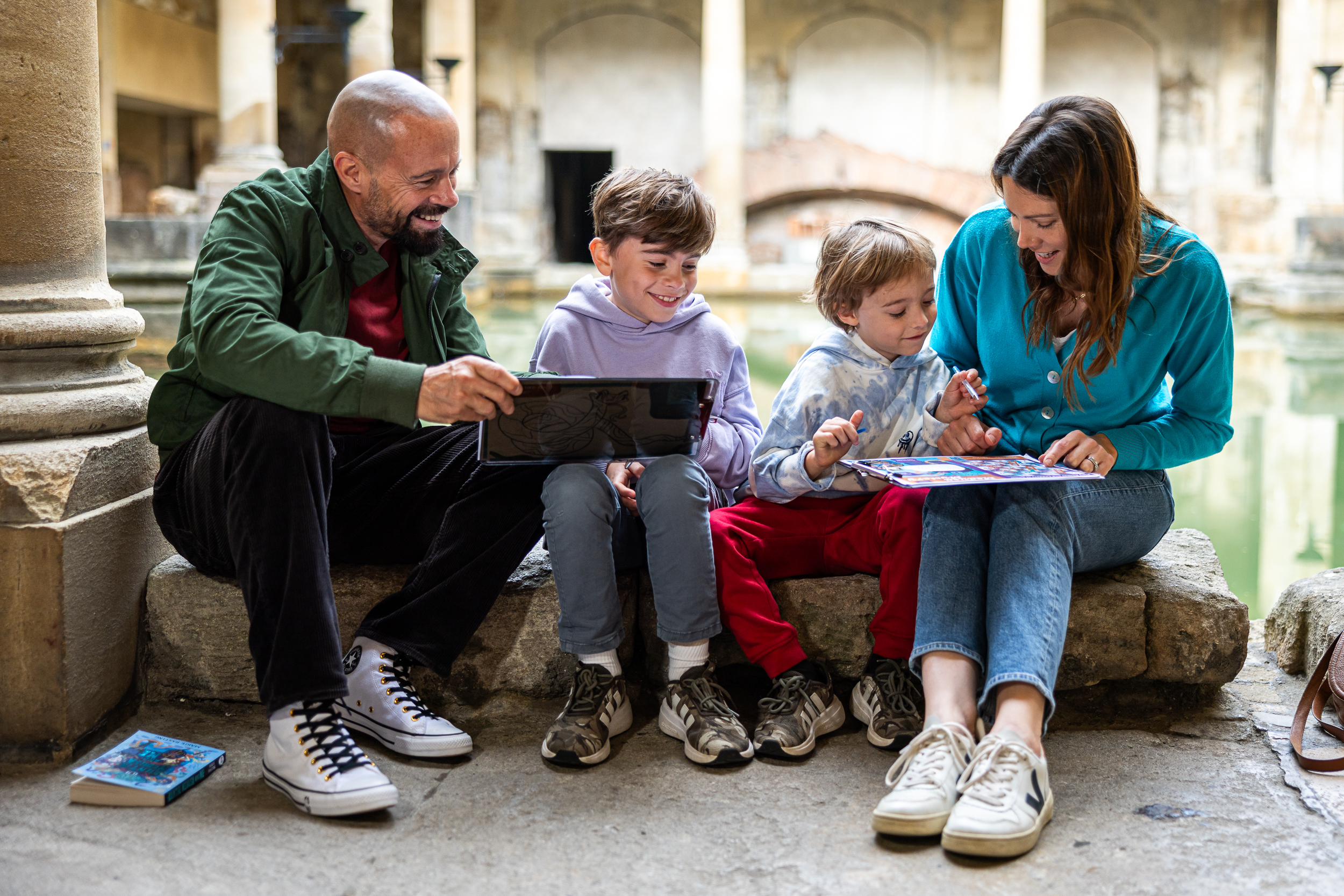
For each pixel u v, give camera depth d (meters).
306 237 2.05
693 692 2.02
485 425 1.90
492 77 18.95
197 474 1.94
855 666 2.24
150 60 14.99
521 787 1.89
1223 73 18.28
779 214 19.42
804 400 2.16
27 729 1.95
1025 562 1.86
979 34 18.56
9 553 1.90
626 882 1.60
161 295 10.25
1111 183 1.87
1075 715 2.16
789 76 18.95
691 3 18.78
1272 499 5.57
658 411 1.94
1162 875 1.61
